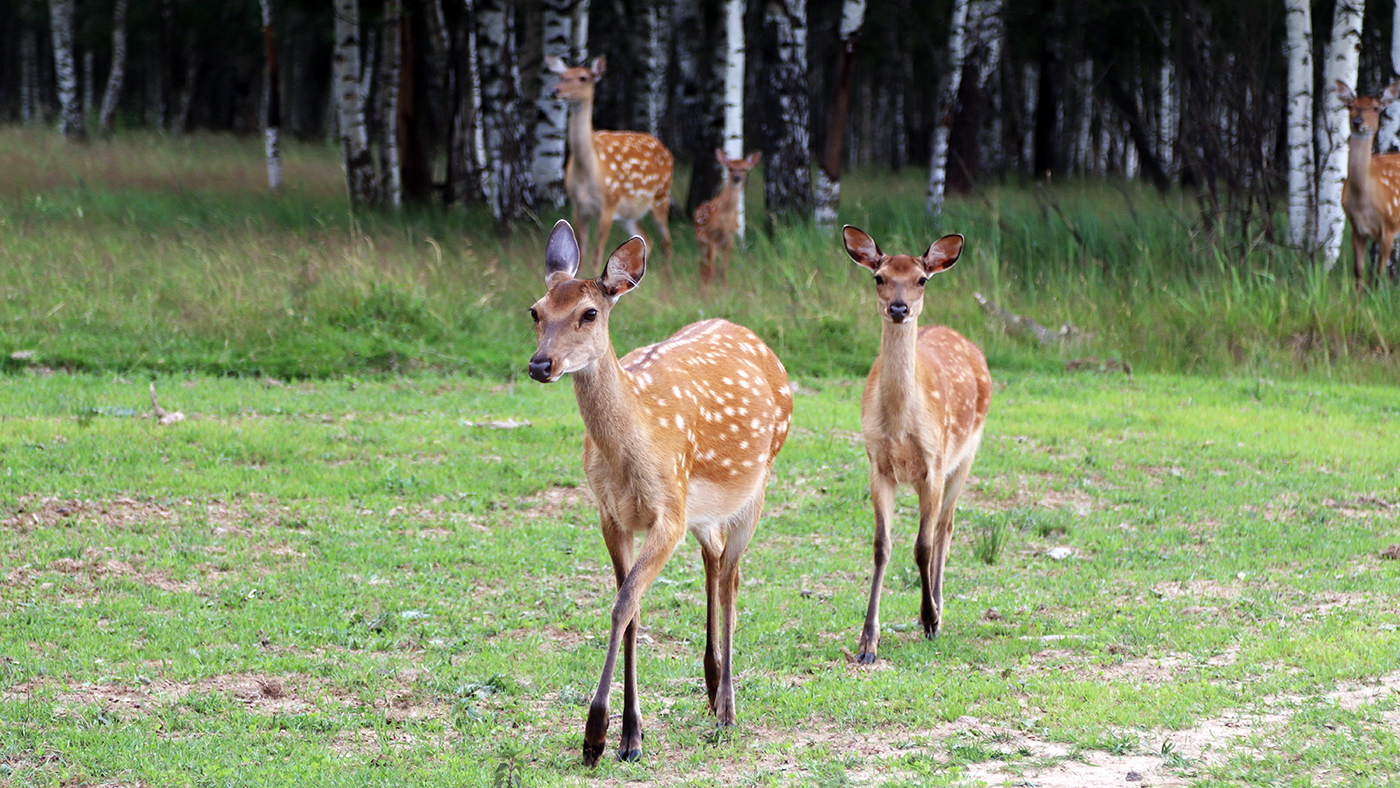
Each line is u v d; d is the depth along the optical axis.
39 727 6.59
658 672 7.75
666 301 19.98
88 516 10.36
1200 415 15.91
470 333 18.48
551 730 6.80
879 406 8.30
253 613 8.56
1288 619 8.45
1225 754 5.96
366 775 5.99
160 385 15.35
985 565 10.34
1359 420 15.95
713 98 26.28
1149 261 22.44
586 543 10.54
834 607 9.20
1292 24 22.55
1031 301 21.53
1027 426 15.02
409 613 8.67
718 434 7.01
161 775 6.02
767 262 22.47
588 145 20.92
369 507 11.16
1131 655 7.81
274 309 18.05
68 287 18.27
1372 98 20.39
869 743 6.44
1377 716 6.31
